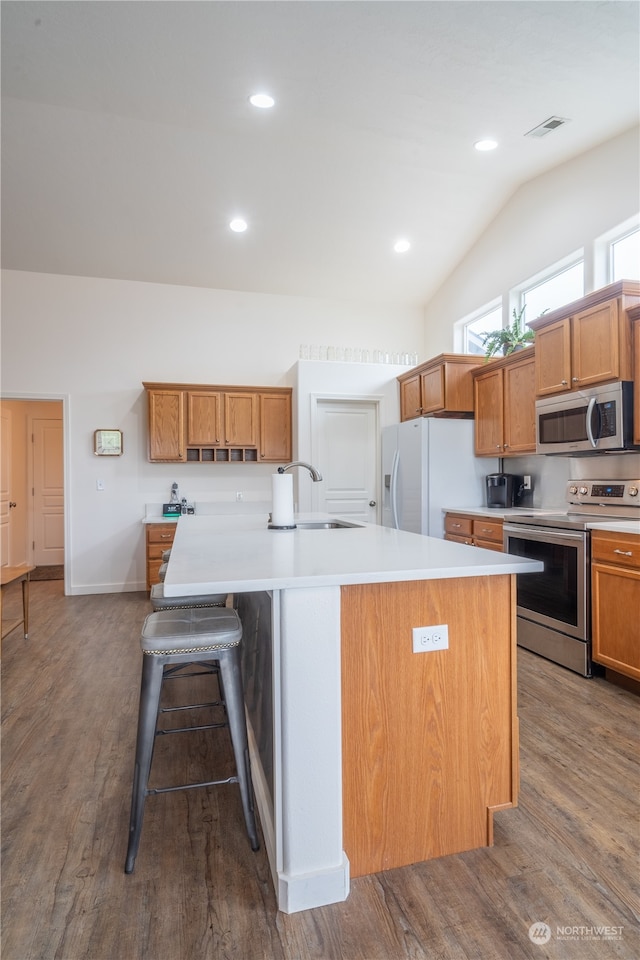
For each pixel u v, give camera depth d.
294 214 4.28
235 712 1.54
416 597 1.46
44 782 1.88
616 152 3.31
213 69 2.78
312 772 1.33
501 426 4.03
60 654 3.26
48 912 1.30
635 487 2.95
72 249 4.56
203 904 1.33
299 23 2.41
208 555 1.62
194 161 3.67
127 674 2.93
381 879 1.41
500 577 1.55
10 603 4.60
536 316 4.18
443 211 4.37
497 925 1.26
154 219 4.24
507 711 1.56
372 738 1.42
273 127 3.33
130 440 5.01
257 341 5.32
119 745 2.15
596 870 1.43
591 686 2.69
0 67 2.83
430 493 4.32
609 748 2.07
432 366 4.56
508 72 2.70
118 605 4.51
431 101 2.99
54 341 4.86
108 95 3.05
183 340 5.14
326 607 1.33
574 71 2.68
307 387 5.05
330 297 5.52
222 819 1.69
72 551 4.91
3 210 4.07
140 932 1.24
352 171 3.83
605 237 3.43
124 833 1.61
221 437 4.93
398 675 1.44
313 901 1.32
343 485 5.25
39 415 6.61
